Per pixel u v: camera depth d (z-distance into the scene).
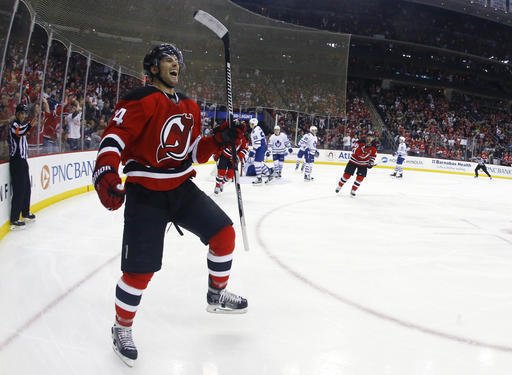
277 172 11.53
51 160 6.41
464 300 3.48
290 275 3.86
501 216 7.93
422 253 4.88
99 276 3.62
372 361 2.44
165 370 2.27
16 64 5.45
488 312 3.25
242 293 3.38
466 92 29.22
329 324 2.90
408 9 26.50
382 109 26.50
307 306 3.18
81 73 10.19
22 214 5.13
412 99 28.56
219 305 2.62
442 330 2.89
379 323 2.95
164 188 2.22
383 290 3.61
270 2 25.62
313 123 20.05
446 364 2.45
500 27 28.23
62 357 2.36
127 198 2.22
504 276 4.17
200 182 10.20
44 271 3.67
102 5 8.63
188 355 2.42
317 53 16.72
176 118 2.17
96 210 6.27
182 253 4.36
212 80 14.48
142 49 10.73
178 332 2.69
